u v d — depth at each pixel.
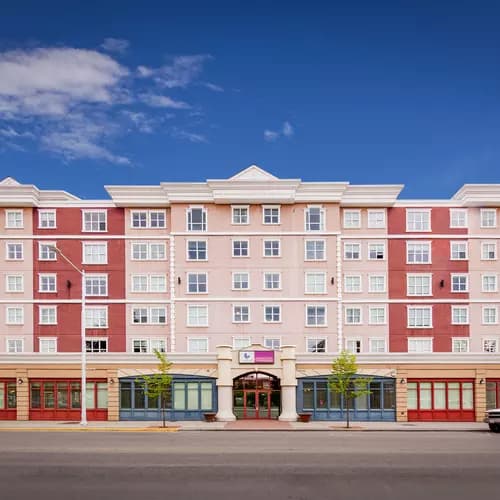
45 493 17.78
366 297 53.53
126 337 52.91
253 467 21.62
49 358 45.12
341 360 40.34
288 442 29.56
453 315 53.50
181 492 17.78
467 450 26.39
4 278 53.41
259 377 44.84
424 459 23.58
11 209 53.88
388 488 18.34
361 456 24.33
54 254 53.56
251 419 44.38
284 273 53.22
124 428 37.94
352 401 44.25
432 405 44.25
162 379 40.28
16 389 44.97
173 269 53.19
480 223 54.28
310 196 53.47
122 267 53.56
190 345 52.69
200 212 53.72
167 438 31.81
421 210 54.47
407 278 53.81
